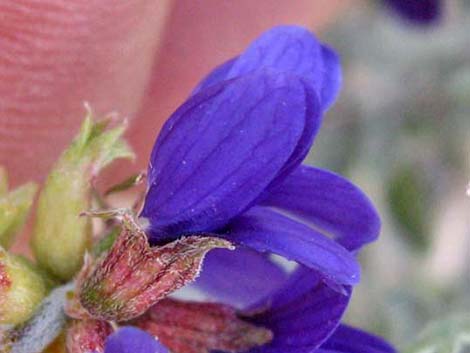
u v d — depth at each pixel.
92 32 0.06
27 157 0.06
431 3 0.07
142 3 0.06
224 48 0.07
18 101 0.06
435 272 0.09
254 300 0.05
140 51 0.06
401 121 0.09
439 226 0.09
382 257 0.09
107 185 0.06
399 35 0.09
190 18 0.07
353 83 0.09
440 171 0.09
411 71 0.09
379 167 0.09
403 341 0.08
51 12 0.05
